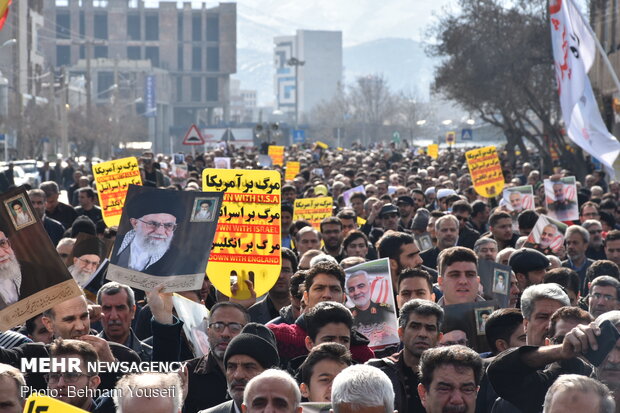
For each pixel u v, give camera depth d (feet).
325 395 39.04
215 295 68.54
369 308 53.52
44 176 319.68
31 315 41.24
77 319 45.11
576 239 75.87
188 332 49.01
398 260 66.49
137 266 46.26
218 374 45.39
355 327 53.42
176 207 46.70
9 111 516.32
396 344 53.21
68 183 325.42
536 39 274.36
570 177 108.47
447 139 418.72
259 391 33.24
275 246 59.16
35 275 41.37
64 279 41.57
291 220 90.99
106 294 51.19
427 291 52.85
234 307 45.32
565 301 43.29
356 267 54.03
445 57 316.40
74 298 45.16
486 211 105.60
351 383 32.63
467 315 49.21
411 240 66.80
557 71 109.09
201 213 46.83
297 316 56.13
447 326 49.03
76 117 572.92
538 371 36.42
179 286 46.29
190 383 45.14
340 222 82.43
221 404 41.06
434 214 92.22
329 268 50.70
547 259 62.39
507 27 276.21
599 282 52.31
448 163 264.31
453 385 35.68
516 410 38.52
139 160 184.44
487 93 277.85
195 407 45.01
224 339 44.75
